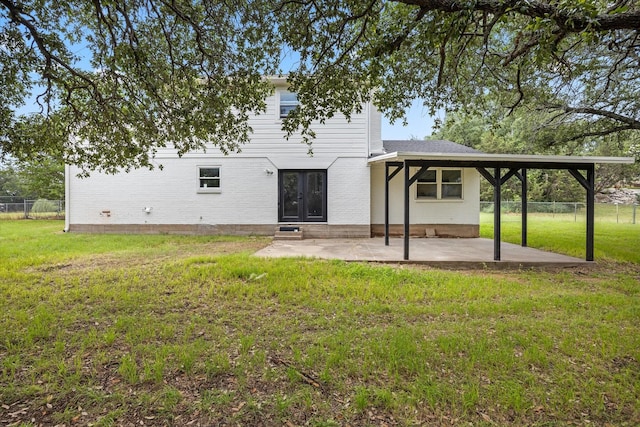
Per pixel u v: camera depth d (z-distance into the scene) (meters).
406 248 7.70
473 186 12.38
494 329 3.78
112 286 5.30
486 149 27.45
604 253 9.03
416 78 6.00
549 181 30.23
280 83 11.95
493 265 7.44
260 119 12.20
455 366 2.93
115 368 2.84
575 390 2.62
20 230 13.45
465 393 2.53
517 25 5.58
